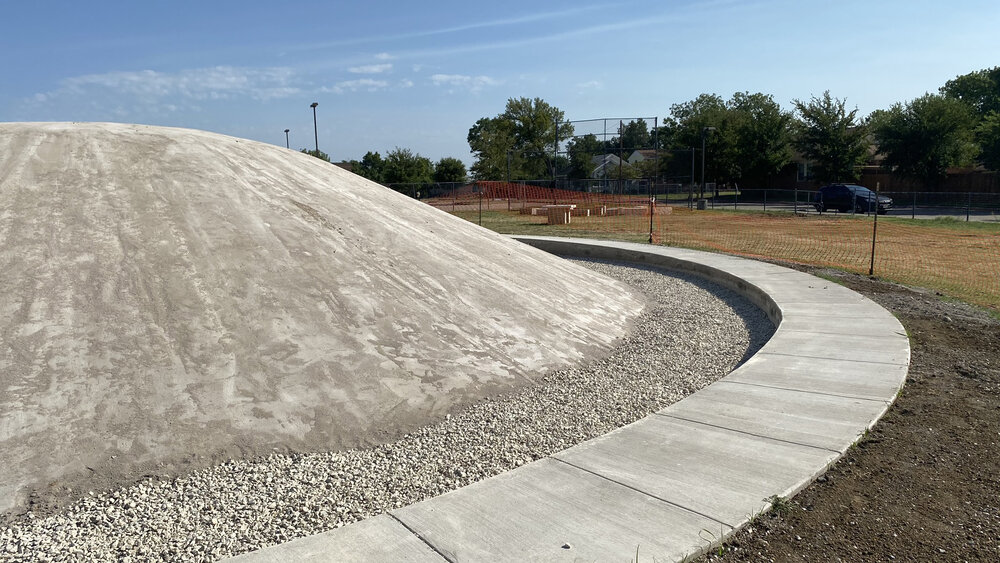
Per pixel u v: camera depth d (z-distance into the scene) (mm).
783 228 23594
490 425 5062
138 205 6426
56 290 5180
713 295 10922
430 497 3959
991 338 7316
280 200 7492
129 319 5109
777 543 3180
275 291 5906
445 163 61625
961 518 3422
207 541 3482
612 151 37062
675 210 34312
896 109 44000
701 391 5473
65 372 4570
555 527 3279
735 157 50656
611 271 13594
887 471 3996
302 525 3635
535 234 21609
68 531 3576
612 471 3939
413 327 6191
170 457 4242
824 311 8438
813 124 46812
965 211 33656
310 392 5008
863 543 3186
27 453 4031
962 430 4637
